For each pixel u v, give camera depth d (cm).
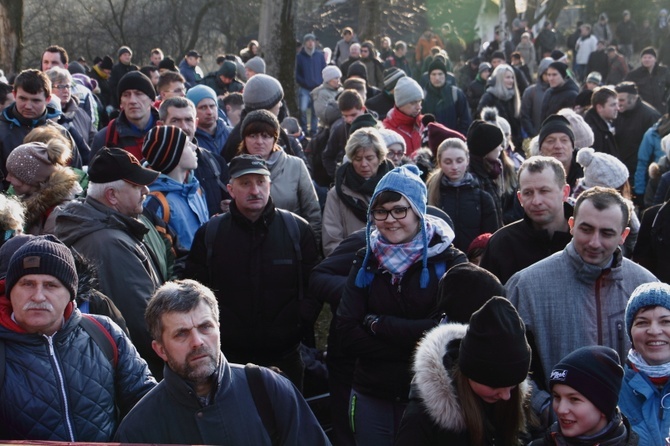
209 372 323
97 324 357
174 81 869
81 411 338
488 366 306
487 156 678
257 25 3616
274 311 523
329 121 955
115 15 3425
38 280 333
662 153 994
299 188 645
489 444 323
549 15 3634
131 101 674
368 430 432
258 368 341
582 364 329
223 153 730
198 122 772
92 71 1669
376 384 429
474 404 317
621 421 335
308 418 344
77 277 353
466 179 631
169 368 326
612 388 327
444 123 1291
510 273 473
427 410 321
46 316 333
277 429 334
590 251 407
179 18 3625
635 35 3225
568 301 413
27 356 334
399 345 419
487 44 2684
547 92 1329
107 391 348
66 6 3569
